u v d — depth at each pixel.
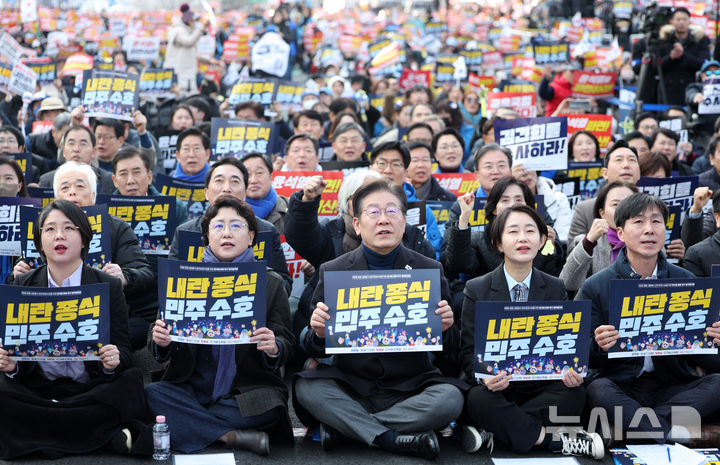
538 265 11.09
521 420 8.67
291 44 41.31
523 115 20.61
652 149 16.42
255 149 15.57
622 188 10.54
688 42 22.67
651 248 9.16
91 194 10.92
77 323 8.48
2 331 8.38
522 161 12.88
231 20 56.62
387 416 8.71
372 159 12.68
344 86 25.31
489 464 8.50
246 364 9.00
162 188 13.11
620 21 39.50
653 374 9.35
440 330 8.62
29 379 8.78
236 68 33.16
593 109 23.27
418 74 27.91
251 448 8.70
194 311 8.59
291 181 13.70
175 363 9.01
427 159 13.97
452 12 63.41
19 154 14.25
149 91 22.11
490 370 8.55
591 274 10.63
